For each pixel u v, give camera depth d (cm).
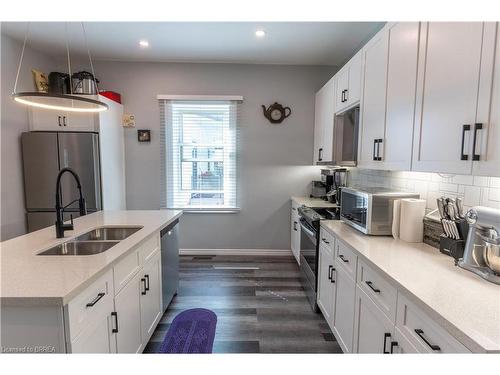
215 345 214
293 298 286
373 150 212
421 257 154
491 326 90
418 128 157
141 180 400
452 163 132
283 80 394
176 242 282
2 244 174
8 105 313
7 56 310
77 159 327
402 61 173
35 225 332
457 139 129
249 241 414
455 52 129
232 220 411
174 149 399
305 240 296
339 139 313
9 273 128
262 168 404
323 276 241
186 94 389
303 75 394
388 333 134
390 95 188
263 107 395
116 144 372
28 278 123
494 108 109
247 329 234
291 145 402
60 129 338
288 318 250
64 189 329
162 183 399
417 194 196
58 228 188
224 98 388
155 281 220
